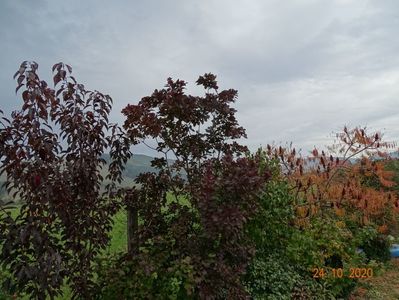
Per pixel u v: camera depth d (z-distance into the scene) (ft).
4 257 11.28
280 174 25.66
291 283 19.89
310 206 26.66
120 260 15.34
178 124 17.97
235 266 16.20
